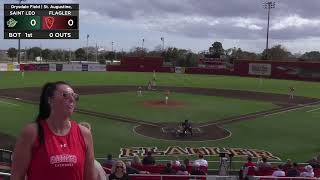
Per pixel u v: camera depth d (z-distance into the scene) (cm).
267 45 13612
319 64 9600
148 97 6094
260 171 2184
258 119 4553
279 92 7169
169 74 10931
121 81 8638
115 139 3456
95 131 3741
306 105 5688
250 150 3238
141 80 8938
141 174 1697
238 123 4294
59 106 401
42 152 392
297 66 9862
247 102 5812
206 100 5909
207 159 2953
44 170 390
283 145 3419
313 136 3769
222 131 3878
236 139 3581
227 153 2917
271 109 5256
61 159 392
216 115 4700
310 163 2436
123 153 3045
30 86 7194
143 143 3350
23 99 5575
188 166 2206
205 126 4084
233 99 6103
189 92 6888
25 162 395
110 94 6394
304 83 9019
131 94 6438
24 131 398
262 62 10369
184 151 3153
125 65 11850
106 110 4859
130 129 3856
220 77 10156
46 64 11631
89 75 10125
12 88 6831
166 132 3750
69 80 8662
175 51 14125
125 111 4819
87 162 416
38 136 395
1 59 19725
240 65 10688
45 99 406
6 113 4522
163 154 3061
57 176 392
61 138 401
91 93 6494
